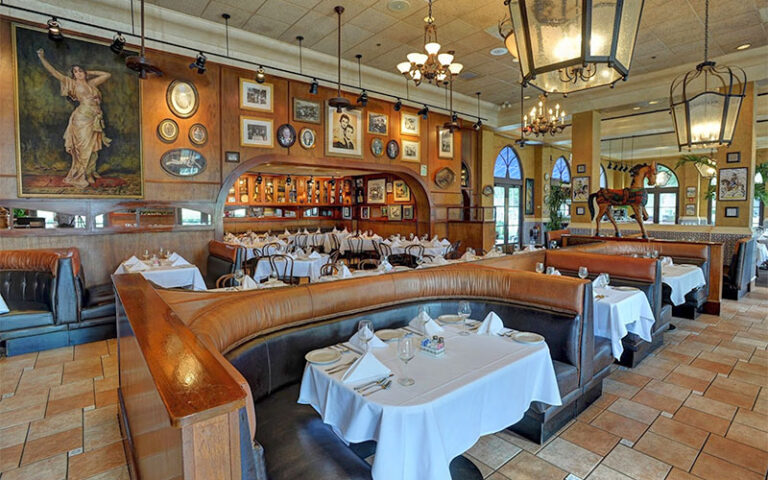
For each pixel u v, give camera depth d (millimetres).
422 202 9539
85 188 5230
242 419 954
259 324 2217
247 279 3500
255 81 6570
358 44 6543
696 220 14664
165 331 1414
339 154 7637
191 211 6160
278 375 2254
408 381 1773
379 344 2199
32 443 2461
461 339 2326
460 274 3166
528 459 2303
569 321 2652
